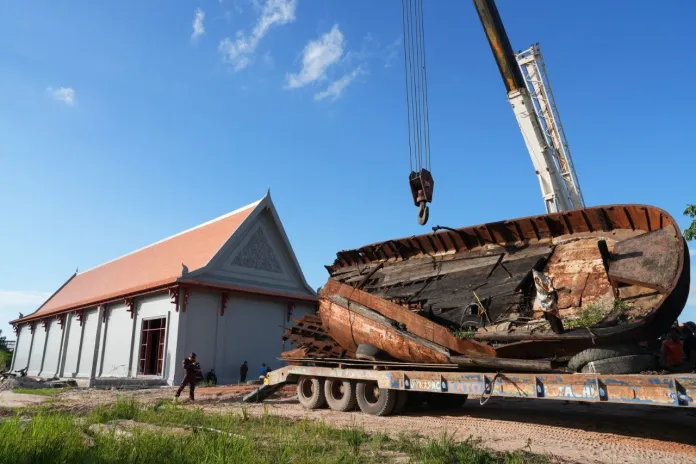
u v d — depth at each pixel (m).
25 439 6.27
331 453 6.64
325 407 13.62
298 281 33.47
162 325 27.14
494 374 9.05
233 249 29.83
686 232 12.95
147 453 5.95
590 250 10.04
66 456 5.81
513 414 11.34
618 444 7.62
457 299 11.28
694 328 10.42
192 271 26.81
